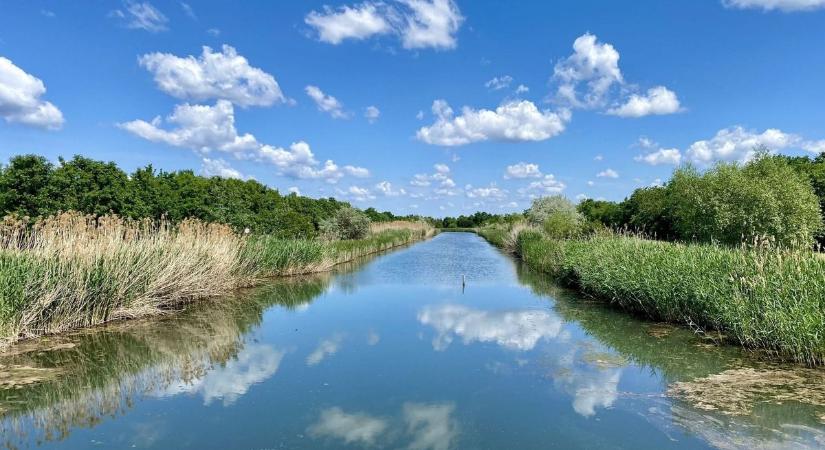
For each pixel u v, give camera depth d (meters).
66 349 10.36
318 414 7.15
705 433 6.30
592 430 6.54
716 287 10.78
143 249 14.43
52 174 16.33
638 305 13.96
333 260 27.27
